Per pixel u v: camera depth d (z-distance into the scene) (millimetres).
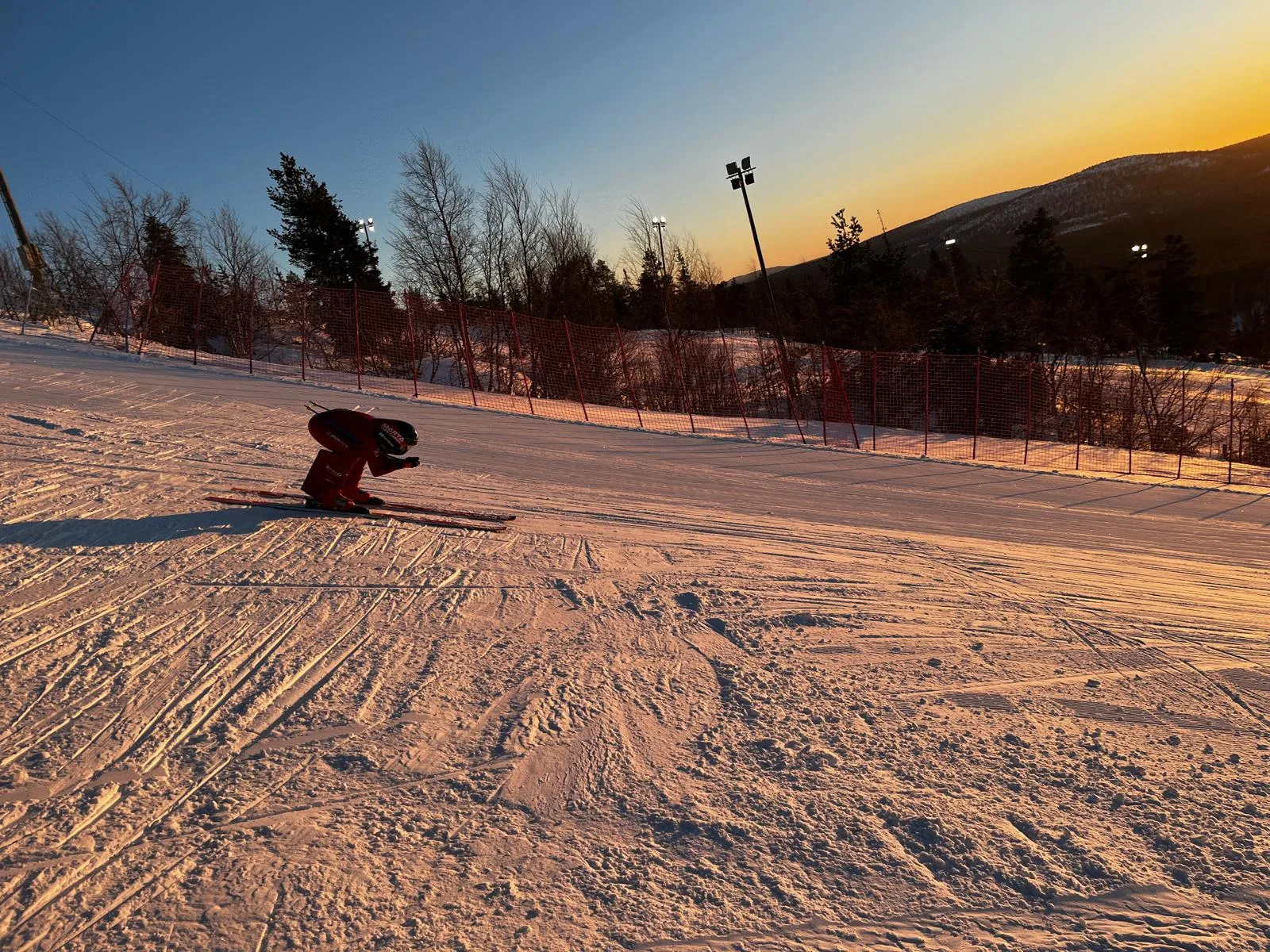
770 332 51844
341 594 5309
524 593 5582
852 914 2455
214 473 8570
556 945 2289
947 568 7387
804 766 3375
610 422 19500
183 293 23859
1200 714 4105
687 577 6270
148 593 5078
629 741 3572
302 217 38406
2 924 2266
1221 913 2469
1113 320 59844
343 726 3596
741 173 23672
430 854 2709
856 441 19359
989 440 22359
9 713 3508
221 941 2252
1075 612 6051
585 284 40281
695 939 2332
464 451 12797
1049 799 3154
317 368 24375
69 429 10070
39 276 24953
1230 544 10133
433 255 35094
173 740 3389
